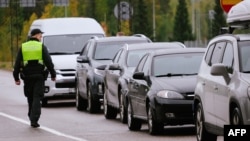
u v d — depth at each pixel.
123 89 44.22
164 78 39.44
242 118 28.12
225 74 30.14
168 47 47.22
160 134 38.72
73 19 63.53
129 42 55.28
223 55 31.80
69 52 61.41
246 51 30.20
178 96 37.69
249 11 30.38
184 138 36.91
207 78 32.62
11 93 73.94
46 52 43.47
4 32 174.25
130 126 41.69
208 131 32.59
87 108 56.34
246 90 28.11
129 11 95.12
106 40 55.59
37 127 43.59
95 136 38.84
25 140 37.62
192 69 40.25
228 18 32.19
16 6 138.38
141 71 41.50
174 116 37.66
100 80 52.62
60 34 62.38
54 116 51.22
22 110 55.59
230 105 29.33
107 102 48.78
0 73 113.44
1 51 174.38
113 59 49.56
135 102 41.19
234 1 41.38
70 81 59.06
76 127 43.56
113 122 46.56
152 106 38.19
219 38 32.94
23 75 43.44
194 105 34.56
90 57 54.75
